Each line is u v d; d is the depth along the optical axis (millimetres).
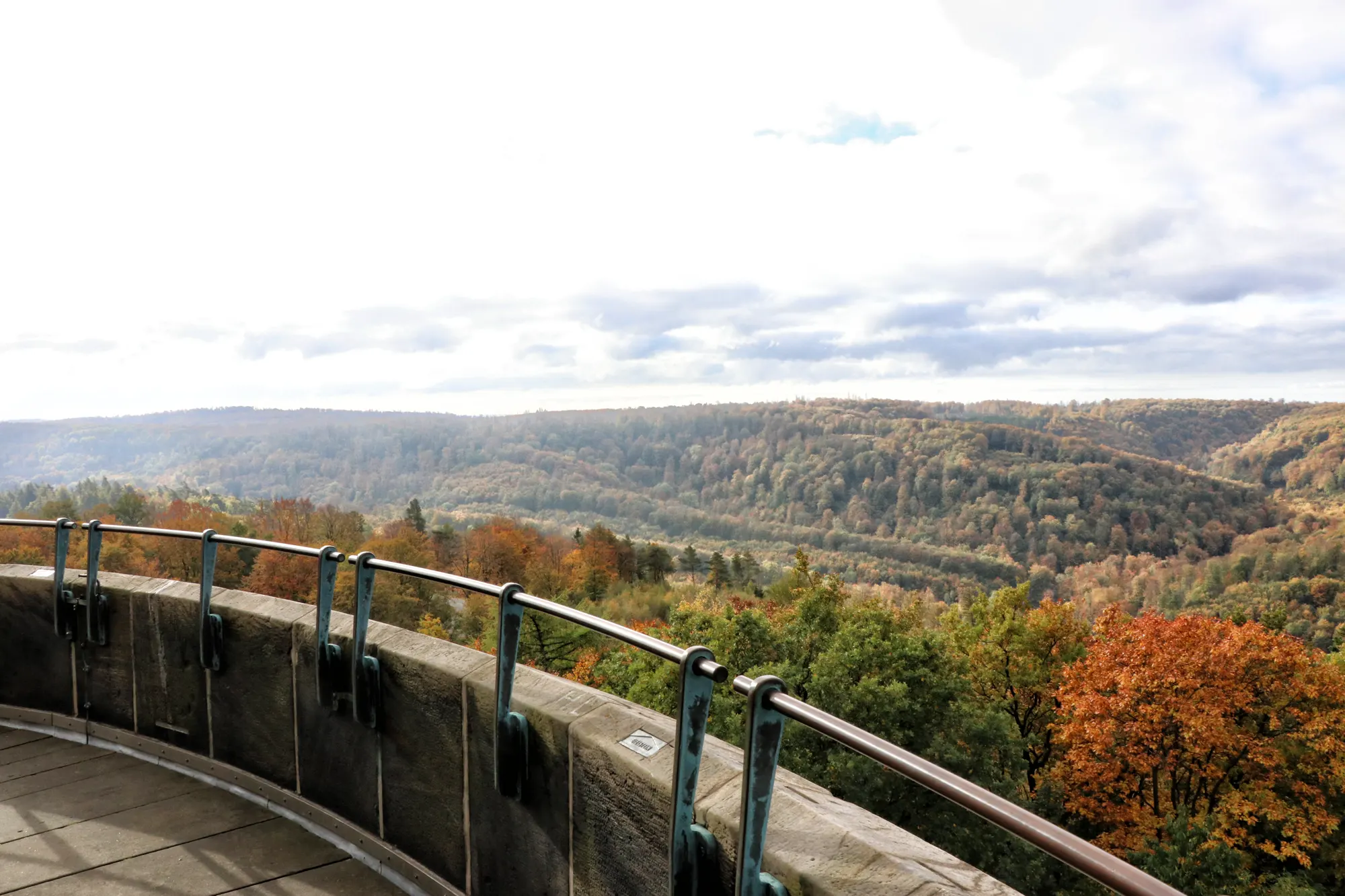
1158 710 34875
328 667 2957
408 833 2730
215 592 3633
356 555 2805
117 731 3854
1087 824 37156
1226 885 31109
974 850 28047
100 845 3043
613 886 1932
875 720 31375
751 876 1440
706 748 1948
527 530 107688
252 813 3244
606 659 41250
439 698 2568
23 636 4180
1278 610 37312
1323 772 33562
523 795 2254
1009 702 42219
